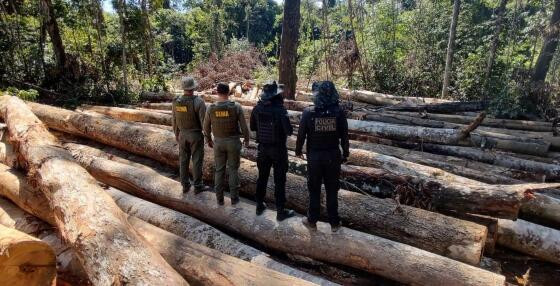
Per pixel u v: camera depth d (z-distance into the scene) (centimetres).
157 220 475
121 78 1486
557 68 1550
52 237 430
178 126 505
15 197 492
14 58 1323
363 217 451
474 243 390
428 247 411
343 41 1625
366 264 388
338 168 402
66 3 1374
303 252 421
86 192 387
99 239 316
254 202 527
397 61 1739
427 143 779
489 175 602
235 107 452
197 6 3269
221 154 473
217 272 339
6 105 698
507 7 1859
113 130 764
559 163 711
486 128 941
